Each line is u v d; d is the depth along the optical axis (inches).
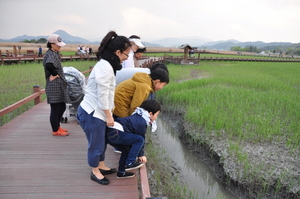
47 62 129.8
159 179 151.6
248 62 1379.2
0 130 167.5
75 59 959.0
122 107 108.4
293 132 203.2
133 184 106.1
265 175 148.5
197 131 215.2
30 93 327.0
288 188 138.2
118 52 84.0
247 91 357.1
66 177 109.3
